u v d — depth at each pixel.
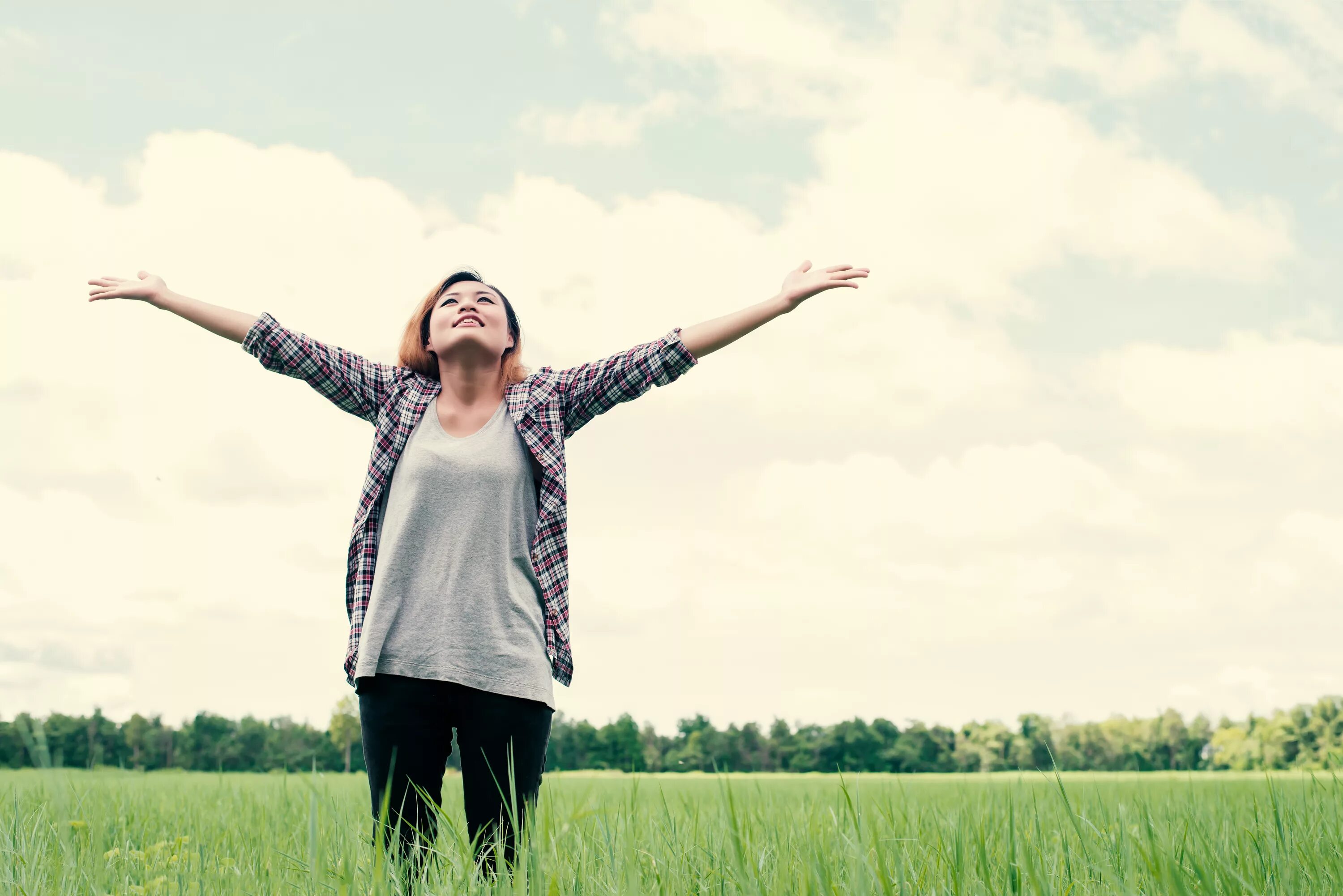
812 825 4.06
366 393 3.87
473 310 3.74
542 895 2.59
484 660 3.40
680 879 2.99
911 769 51.66
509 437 3.71
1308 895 2.83
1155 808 5.51
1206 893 2.63
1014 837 2.96
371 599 3.51
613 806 5.45
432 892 2.72
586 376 3.92
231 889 3.27
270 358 3.86
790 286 3.91
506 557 3.55
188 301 3.89
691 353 3.88
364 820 3.94
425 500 3.54
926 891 2.84
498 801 3.37
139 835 5.03
